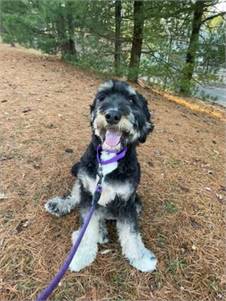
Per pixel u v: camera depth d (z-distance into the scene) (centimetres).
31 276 69
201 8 262
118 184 72
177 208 95
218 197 105
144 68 264
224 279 74
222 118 249
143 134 78
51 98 177
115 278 71
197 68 273
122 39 281
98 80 254
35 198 92
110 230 86
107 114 69
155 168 116
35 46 329
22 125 133
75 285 69
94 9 259
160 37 270
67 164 109
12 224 81
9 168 102
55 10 274
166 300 68
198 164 127
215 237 86
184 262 77
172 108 222
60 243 78
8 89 181
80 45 303
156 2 249
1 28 370
